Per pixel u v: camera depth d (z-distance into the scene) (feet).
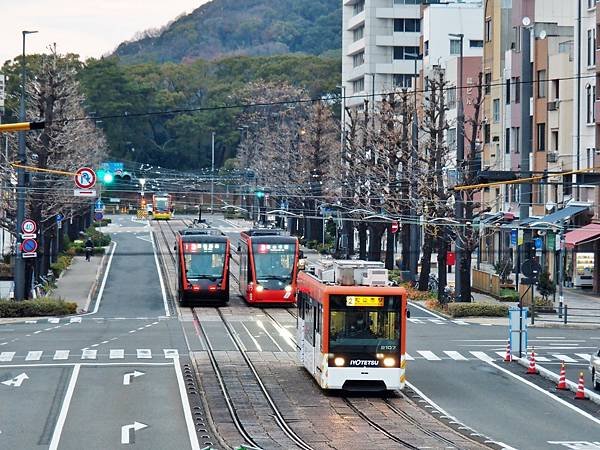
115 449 168.55
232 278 502.79
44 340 305.32
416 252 460.96
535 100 501.56
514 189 524.52
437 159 405.18
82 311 383.24
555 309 383.86
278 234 404.36
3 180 444.14
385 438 176.76
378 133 556.51
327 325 216.74
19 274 376.27
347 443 171.94
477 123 387.34
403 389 231.09
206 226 536.83
